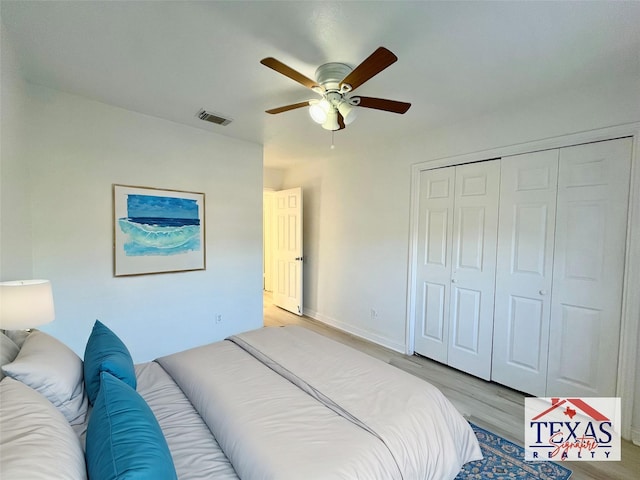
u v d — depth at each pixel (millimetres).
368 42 1701
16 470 640
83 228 2533
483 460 1812
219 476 1074
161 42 1737
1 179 1649
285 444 1108
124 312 2777
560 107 2295
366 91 2283
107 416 880
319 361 1800
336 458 1056
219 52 1830
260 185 3715
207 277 3318
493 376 2752
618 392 2074
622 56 1786
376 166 3742
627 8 1392
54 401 1186
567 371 2322
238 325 3600
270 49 1788
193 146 3148
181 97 2457
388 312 3635
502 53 1783
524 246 2533
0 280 1639
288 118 2879
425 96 2355
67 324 2484
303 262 4996
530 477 1692
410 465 1176
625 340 2037
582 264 2236
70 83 2250
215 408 1338
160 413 1409
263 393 1444
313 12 1474
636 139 1986
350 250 4125
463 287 2955
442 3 1394
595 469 1759
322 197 4562
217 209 3367
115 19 1545
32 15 1511
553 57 1815
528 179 2494
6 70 1715
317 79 2016
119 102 2570
